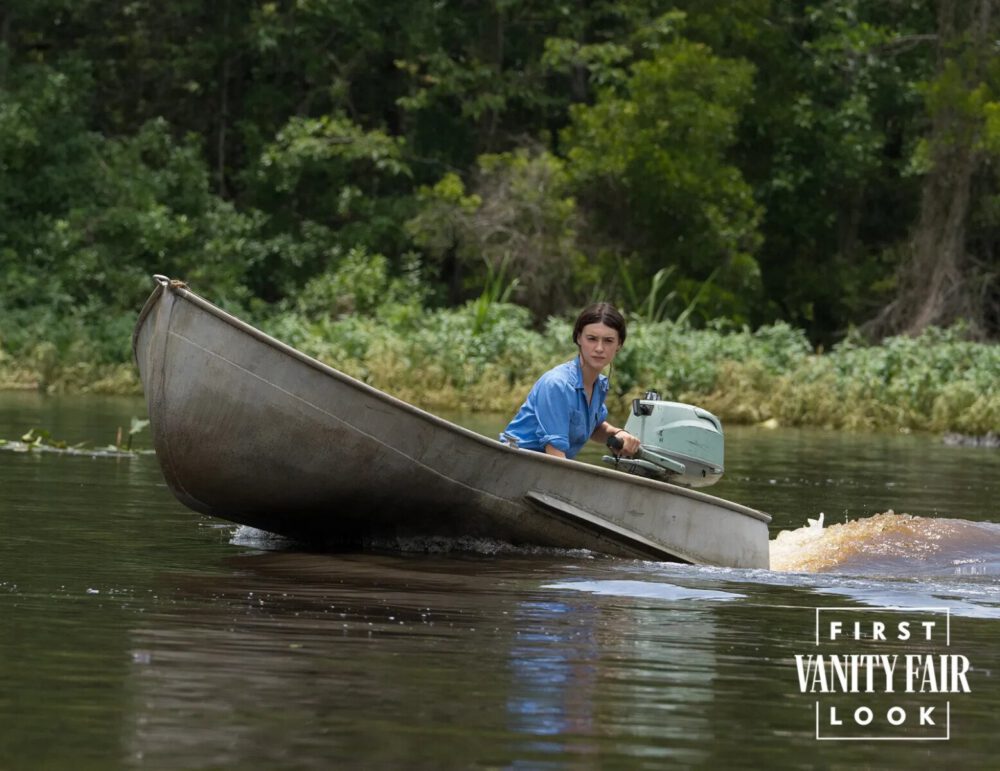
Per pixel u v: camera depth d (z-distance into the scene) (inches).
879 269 2647.6
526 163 2374.5
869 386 1700.3
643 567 529.3
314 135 2444.6
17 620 390.3
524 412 569.0
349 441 519.5
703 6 2603.3
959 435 1466.5
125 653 353.1
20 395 1556.3
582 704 319.9
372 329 1939.0
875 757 291.7
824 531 585.0
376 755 277.3
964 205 2346.2
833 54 2598.4
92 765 267.6
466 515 542.3
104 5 2524.6
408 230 2391.7
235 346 509.7
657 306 2431.1
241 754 275.9
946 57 2383.1
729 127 2452.0
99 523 592.4
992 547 559.8
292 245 2374.5
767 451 1181.7
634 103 2418.8
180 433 515.2
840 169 2632.9
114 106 2586.1
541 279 2326.5
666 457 561.3
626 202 2491.4
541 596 453.7
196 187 2370.8
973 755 295.4
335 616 407.8
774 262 2741.1
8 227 2237.9
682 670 356.8
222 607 416.8
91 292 2196.1
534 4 2549.2
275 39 2395.4
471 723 300.8
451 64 2402.8
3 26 2425.0
